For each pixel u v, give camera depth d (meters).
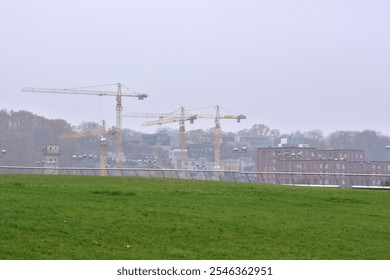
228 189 67.19
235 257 35.03
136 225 40.72
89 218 41.69
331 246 39.28
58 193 54.78
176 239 38.09
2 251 32.28
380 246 40.22
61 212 43.19
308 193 65.81
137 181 77.62
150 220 42.84
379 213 54.00
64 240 35.56
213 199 56.94
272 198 60.19
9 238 34.84
